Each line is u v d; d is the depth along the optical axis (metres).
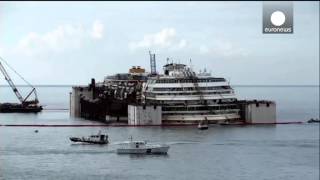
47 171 181.25
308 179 182.50
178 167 193.62
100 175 178.38
